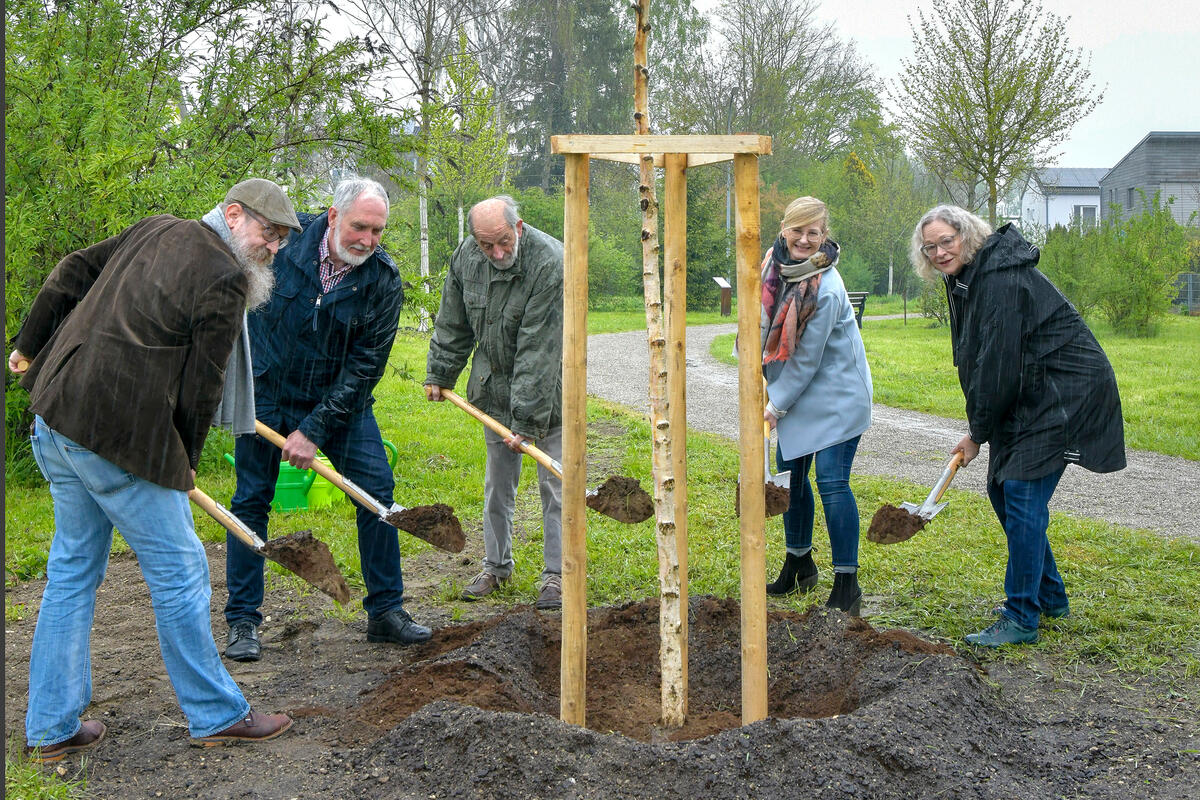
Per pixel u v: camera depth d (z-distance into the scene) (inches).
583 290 115.0
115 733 130.4
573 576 120.7
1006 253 160.9
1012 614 165.9
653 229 116.1
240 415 145.0
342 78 350.0
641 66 112.0
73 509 122.3
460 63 804.0
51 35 295.6
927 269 173.6
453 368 192.9
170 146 318.7
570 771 109.0
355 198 150.4
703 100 1577.3
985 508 263.3
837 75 1781.5
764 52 1578.5
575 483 118.6
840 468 177.6
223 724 125.3
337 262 159.0
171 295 116.3
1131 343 802.2
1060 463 160.9
